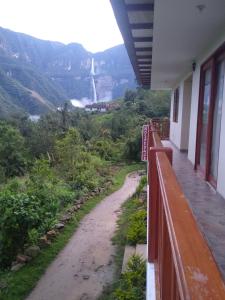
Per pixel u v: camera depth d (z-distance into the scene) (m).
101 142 29.00
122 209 14.24
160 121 14.23
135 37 5.34
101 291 7.78
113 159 27.97
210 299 0.74
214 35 4.83
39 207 10.03
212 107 5.28
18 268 8.82
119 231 11.44
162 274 2.09
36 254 9.55
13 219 8.63
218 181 4.78
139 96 45.81
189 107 9.16
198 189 5.09
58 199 12.91
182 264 0.93
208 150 5.40
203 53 6.02
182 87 9.33
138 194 15.31
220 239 3.23
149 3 3.87
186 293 0.81
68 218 12.49
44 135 26.20
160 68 8.07
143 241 9.35
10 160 23.78
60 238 10.97
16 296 7.61
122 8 3.91
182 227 1.20
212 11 3.74
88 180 17.81
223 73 4.70
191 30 4.55
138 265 7.48
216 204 4.33
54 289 7.97
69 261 9.38
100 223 12.52
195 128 6.61
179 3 3.48
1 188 15.48
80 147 23.31
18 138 25.08
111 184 19.45
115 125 35.56
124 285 6.93
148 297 3.09
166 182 1.91
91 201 15.62
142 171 23.27
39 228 9.98
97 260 9.38
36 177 15.38
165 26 4.34
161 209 2.31
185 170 6.52
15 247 8.92
